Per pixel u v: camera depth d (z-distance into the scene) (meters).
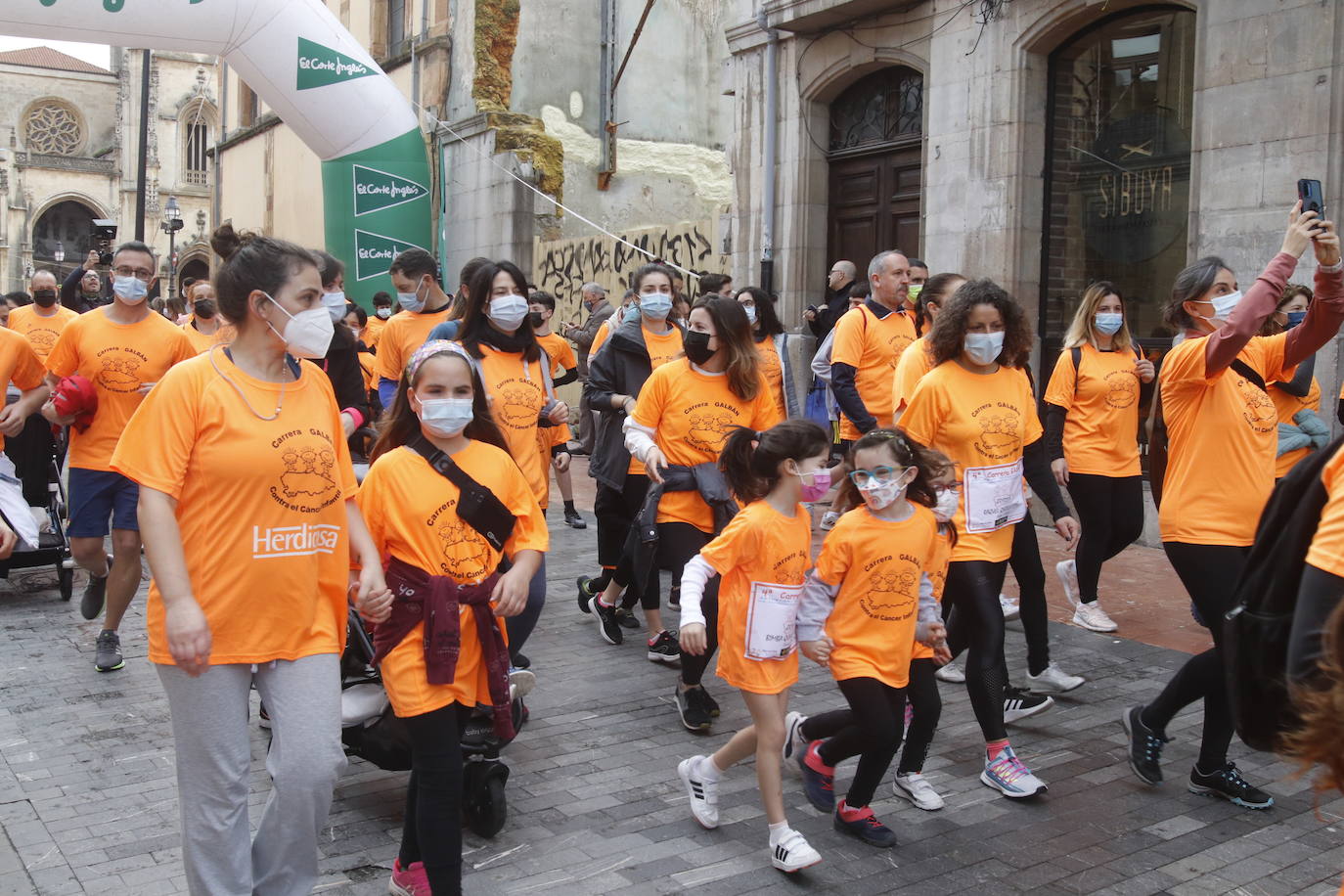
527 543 3.68
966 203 10.20
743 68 12.37
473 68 18.14
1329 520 1.98
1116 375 6.41
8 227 67.81
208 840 3.04
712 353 5.23
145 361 6.09
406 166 13.64
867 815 4.11
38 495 7.39
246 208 26.53
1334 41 7.65
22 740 5.00
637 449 5.25
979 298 4.58
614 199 19.23
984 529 4.61
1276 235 8.01
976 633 4.57
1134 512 6.60
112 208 70.38
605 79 19.00
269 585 3.07
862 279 11.77
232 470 3.02
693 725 5.16
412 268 6.66
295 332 3.07
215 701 3.03
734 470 4.04
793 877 3.81
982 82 9.99
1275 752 2.24
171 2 11.26
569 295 17.00
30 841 4.00
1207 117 8.41
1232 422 4.50
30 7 10.40
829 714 4.22
